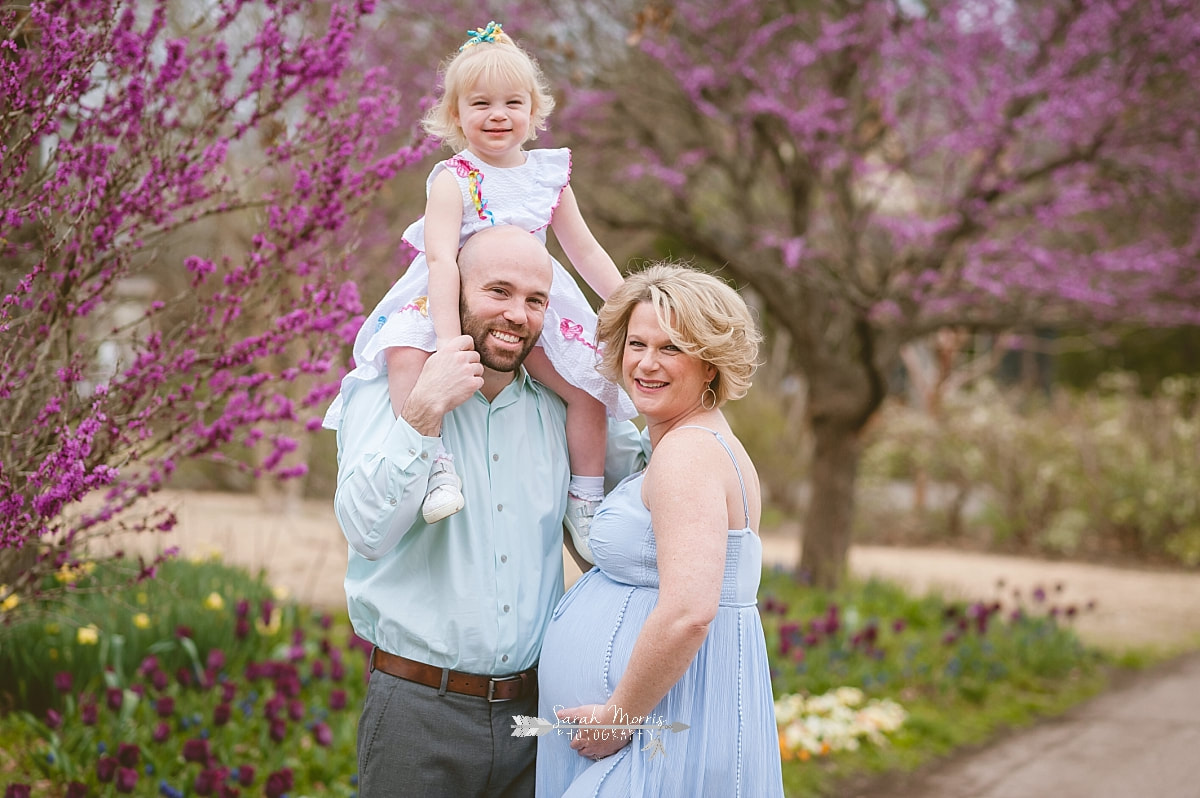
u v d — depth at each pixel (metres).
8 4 2.57
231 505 11.60
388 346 2.26
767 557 11.15
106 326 3.63
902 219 8.33
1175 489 12.21
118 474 2.92
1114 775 4.99
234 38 4.37
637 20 5.84
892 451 14.41
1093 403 14.31
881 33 7.57
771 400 15.99
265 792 3.43
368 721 2.31
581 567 2.65
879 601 8.08
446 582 2.28
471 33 2.47
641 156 8.16
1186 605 9.51
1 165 2.52
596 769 2.14
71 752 3.61
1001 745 5.41
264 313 3.40
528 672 2.37
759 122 7.85
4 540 2.58
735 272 8.73
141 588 4.71
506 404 2.41
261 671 4.36
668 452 2.15
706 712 2.19
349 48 3.14
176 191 2.96
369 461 2.16
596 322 2.53
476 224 2.35
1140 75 7.41
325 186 3.11
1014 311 8.56
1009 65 7.90
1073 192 7.87
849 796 4.58
